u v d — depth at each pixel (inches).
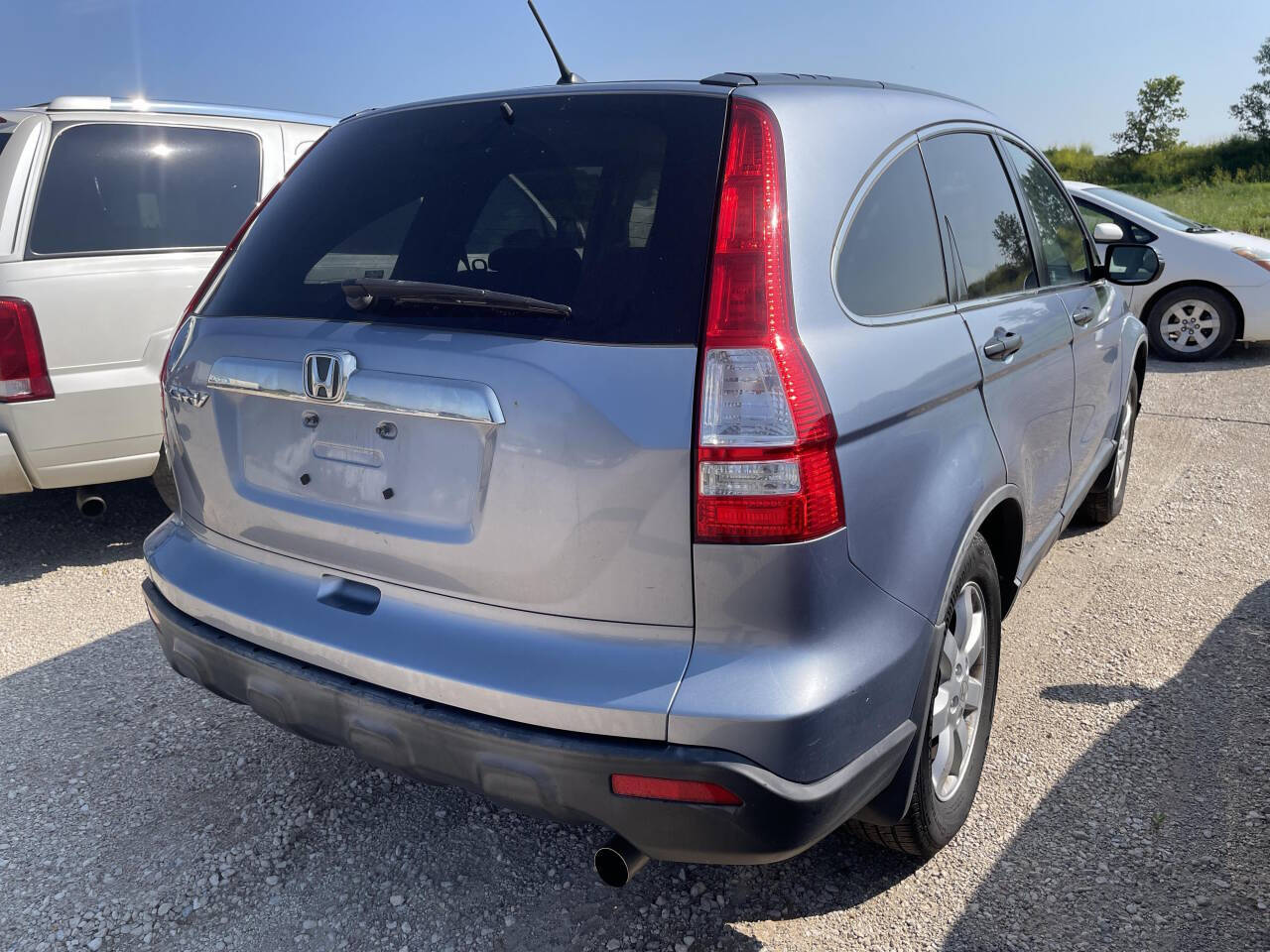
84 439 177.5
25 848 107.6
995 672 111.5
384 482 84.9
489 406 77.3
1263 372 345.1
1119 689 135.5
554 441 75.2
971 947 91.3
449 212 90.6
